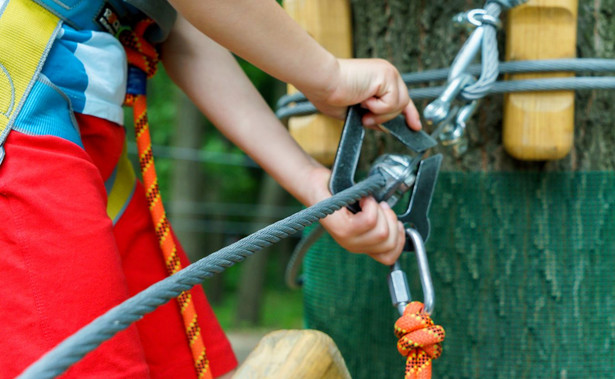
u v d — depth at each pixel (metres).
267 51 0.95
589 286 1.31
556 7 1.21
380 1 1.44
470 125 1.35
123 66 1.00
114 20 0.98
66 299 0.80
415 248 1.02
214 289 12.36
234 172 11.79
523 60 1.22
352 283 1.50
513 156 1.27
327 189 1.09
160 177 11.66
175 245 1.11
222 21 0.91
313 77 0.99
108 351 0.81
